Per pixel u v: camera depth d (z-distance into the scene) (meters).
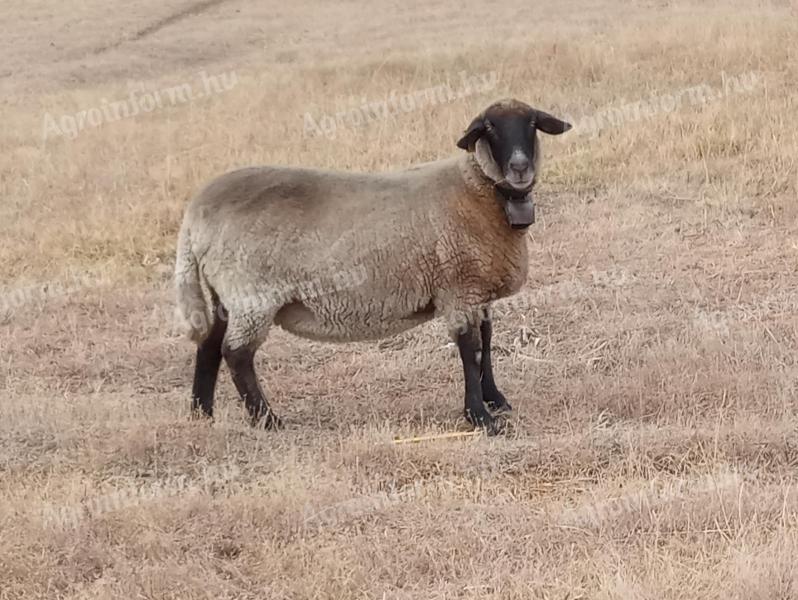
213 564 5.86
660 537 5.95
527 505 6.46
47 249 12.98
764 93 15.95
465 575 5.65
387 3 34.25
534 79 18.45
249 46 29.17
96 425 7.93
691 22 20.67
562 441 7.29
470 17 29.89
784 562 5.37
